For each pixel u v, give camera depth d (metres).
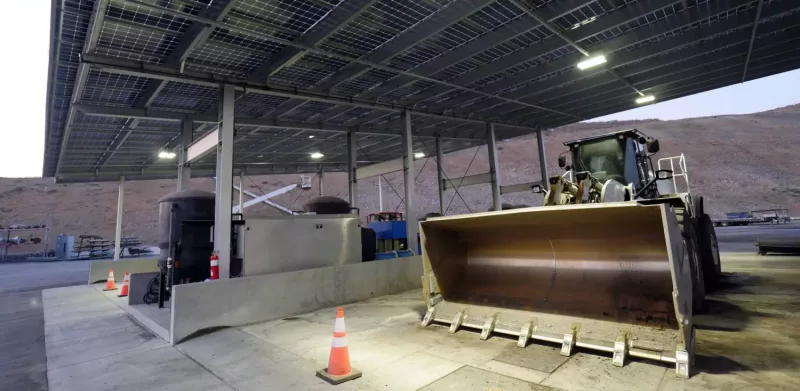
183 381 3.52
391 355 3.91
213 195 7.87
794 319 4.41
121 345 4.89
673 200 4.96
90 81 6.91
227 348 4.51
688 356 2.98
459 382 3.12
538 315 4.21
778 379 2.80
